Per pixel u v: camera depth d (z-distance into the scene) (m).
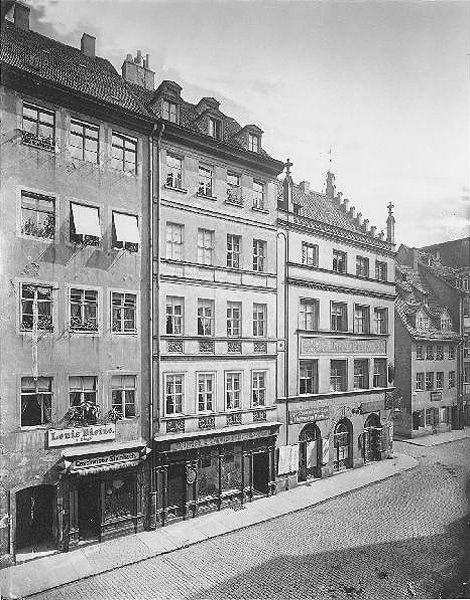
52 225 15.17
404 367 30.89
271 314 21.06
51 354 14.92
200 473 18.36
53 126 15.34
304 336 22.38
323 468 22.97
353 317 25.17
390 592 13.53
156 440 16.69
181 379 18.00
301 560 15.04
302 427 22.12
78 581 13.65
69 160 15.48
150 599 12.90
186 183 18.34
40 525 15.49
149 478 16.91
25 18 16.53
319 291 23.28
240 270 19.91
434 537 16.70
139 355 16.80
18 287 14.38
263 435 20.11
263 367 20.61
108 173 16.30
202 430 18.22
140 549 15.42
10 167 14.33
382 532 17.02
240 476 19.59
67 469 14.77
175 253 18.09
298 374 22.05
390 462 25.59
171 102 18.09
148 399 16.91
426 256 35.12
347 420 24.50
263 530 17.08
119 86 17.72
